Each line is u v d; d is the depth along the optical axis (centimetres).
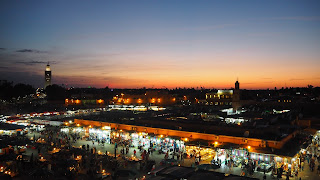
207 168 3234
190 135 4175
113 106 14500
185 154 4028
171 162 3688
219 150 3728
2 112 10369
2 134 5734
